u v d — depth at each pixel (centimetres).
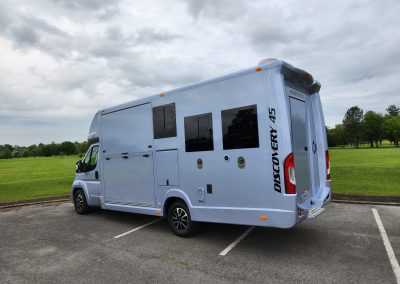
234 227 657
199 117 546
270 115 454
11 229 764
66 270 473
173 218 609
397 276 400
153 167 636
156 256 511
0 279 451
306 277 406
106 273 454
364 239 548
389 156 3117
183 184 576
